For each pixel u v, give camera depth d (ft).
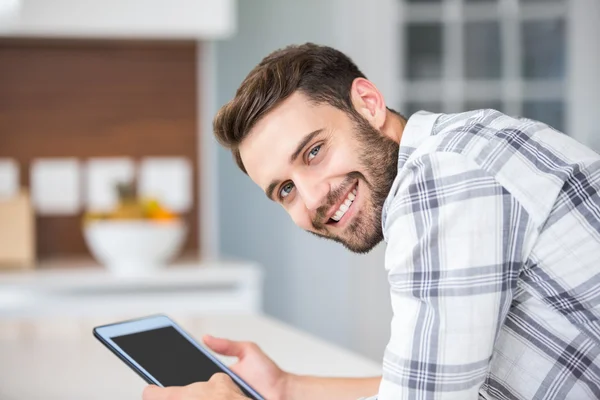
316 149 3.26
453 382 2.74
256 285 8.34
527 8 11.62
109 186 9.99
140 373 3.38
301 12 11.15
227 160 10.93
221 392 3.11
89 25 8.71
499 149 2.88
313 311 11.20
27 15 8.59
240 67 10.97
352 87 3.37
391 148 3.37
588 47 11.63
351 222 3.35
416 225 2.81
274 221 11.07
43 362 4.47
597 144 11.65
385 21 11.44
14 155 9.80
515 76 11.65
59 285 7.95
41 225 9.85
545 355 3.07
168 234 8.29
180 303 8.19
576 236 2.91
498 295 2.76
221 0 8.91
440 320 2.73
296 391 3.85
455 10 11.57
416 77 11.55
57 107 9.89
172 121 10.10
